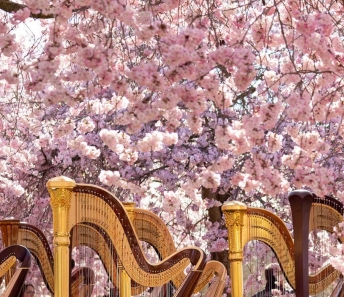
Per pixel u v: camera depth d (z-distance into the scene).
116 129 10.38
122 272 6.56
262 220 6.79
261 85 7.24
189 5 6.11
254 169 5.62
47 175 11.22
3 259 5.36
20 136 10.99
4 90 9.97
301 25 4.85
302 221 6.11
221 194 10.62
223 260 10.92
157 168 10.75
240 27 5.53
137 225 7.65
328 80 5.43
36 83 4.57
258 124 4.94
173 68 4.64
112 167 10.74
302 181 5.39
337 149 8.38
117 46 6.30
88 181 10.98
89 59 4.69
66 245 5.28
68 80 4.72
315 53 5.16
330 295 8.05
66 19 4.68
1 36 4.65
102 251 6.54
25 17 4.70
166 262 6.32
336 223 7.19
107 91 9.79
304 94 4.96
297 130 5.42
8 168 11.16
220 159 6.04
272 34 5.51
